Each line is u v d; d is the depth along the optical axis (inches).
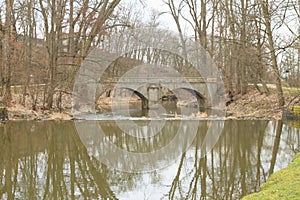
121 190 354.6
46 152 524.1
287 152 498.6
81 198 334.6
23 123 797.9
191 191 344.2
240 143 577.9
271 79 1106.1
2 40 952.3
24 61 1084.5
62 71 999.0
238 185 359.3
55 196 341.7
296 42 740.7
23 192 352.2
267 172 402.3
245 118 882.8
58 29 948.0
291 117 780.6
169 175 402.3
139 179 384.2
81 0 955.3
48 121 829.8
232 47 1112.2
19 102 994.1
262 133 664.4
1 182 384.8
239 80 1195.9
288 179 307.6
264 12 784.3
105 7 935.7
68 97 1079.6
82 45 976.3
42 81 1040.2
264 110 941.2
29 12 1110.4
